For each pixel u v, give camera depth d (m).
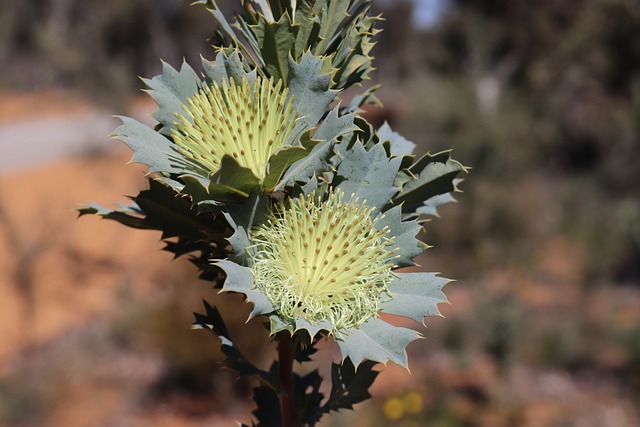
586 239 12.80
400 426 7.25
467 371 8.35
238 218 1.07
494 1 16.47
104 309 10.16
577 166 17.09
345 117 1.10
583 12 11.77
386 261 1.15
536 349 8.66
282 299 1.07
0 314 10.04
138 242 13.33
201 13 32.19
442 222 12.36
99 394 7.94
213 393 7.98
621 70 11.85
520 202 12.89
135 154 1.06
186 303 8.21
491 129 14.36
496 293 9.22
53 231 11.62
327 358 7.87
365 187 1.19
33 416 7.55
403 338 1.03
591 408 7.36
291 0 1.29
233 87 1.12
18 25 29.72
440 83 16.70
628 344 8.46
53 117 24.12
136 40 32.53
